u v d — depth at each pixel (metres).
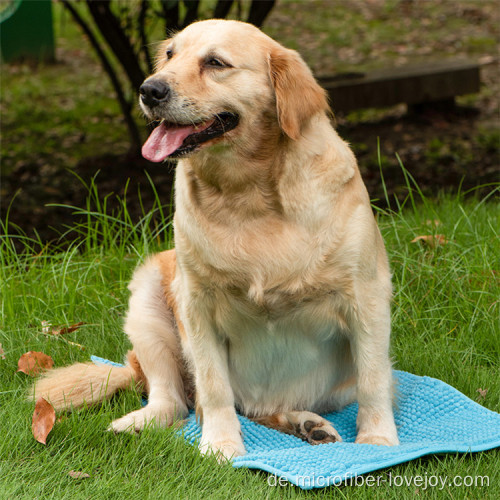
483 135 15.14
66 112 18.16
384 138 15.41
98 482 4.23
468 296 6.75
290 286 4.66
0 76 21.66
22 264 8.06
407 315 6.64
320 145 4.70
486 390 5.52
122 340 6.66
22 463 4.49
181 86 4.54
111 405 5.53
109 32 12.76
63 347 6.48
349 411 5.49
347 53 22.36
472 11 25.83
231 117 4.64
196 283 4.83
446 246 7.48
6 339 6.54
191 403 5.79
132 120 14.40
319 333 4.92
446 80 16.28
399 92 15.98
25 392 5.58
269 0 11.58
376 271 4.86
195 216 4.75
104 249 8.38
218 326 4.95
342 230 4.63
